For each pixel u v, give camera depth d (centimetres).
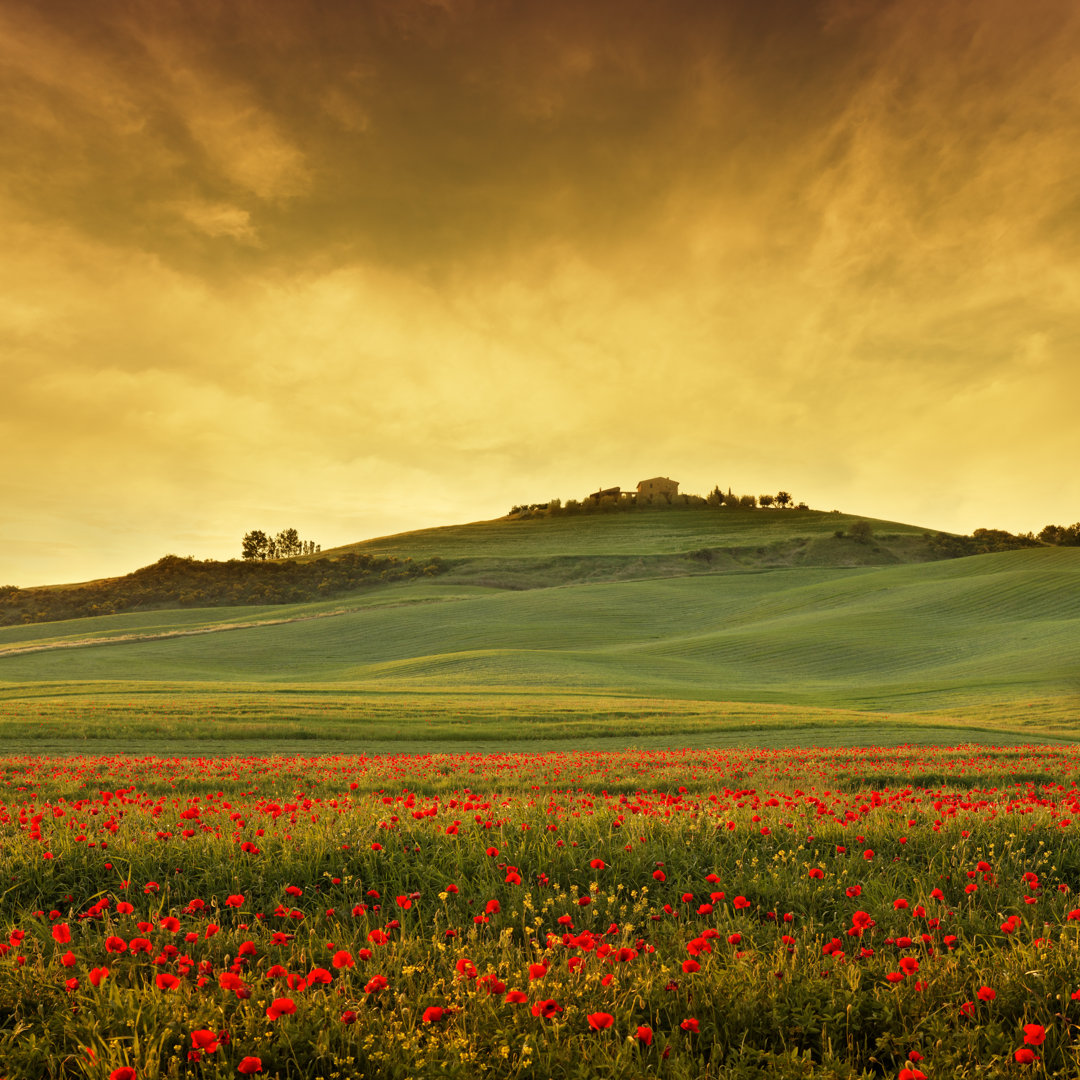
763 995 473
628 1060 395
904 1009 459
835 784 1603
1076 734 3077
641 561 15975
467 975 454
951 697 4712
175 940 565
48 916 638
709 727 3122
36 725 2780
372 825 834
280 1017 428
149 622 12156
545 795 1295
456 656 7344
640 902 619
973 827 852
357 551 19100
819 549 16788
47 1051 407
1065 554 11050
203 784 1588
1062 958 495
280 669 7856
